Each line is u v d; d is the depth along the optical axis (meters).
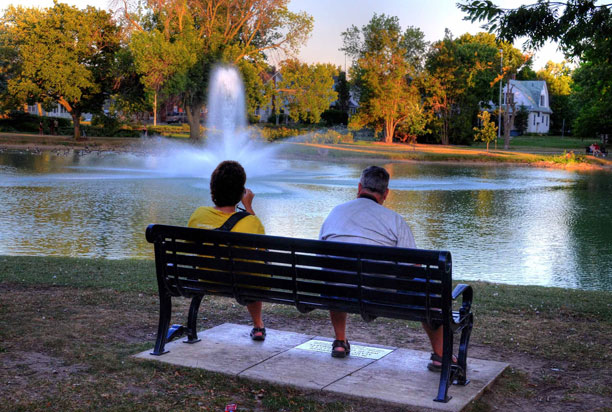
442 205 24.47
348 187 29.86
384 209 4.26
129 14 58.25
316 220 18.91
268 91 62.62
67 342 4.88
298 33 59.75
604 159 59.16
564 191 30.94
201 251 4.34
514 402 3.86
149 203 22.30
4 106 67.50
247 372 4.18
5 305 6.10
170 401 3.77
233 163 4.65
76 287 7.16
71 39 60.53
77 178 31.23
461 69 79.12
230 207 4.66
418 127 73.25
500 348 5.03
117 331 5.28
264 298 4.24
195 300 4.91
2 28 65.88
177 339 4.99
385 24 72.88
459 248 15.21
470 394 3.84
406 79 76.69
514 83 100.00
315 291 4.02
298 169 42.50
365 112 77.81
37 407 3.61
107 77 63.88
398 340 5.21
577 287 10.88
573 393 4.01
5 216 18.67
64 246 13.96
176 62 55.28
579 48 11.31
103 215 19.30
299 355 4.57
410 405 3.65
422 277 3.65
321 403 3.75
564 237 17.05
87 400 3.74
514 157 57.75
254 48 60.84
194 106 61.38
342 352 4.51
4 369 4.22
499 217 21.19
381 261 3.76
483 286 8.29
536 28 9.67
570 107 109.88
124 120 78.19
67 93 59.56
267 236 4.01
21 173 33.41
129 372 4.23
